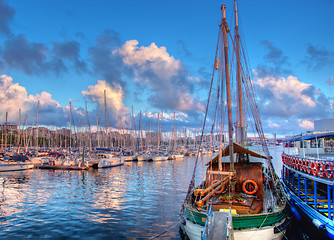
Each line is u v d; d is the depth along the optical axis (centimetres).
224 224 1121
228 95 1670
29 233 1953
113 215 2412
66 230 2014
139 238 1859
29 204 2825
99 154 7556
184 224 1596
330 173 1580
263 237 1350
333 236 1456
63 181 4456
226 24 1709
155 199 3064
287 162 2522
